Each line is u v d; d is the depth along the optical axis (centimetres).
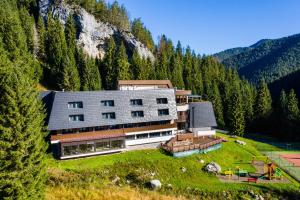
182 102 7719
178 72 13050
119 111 6344
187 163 5838
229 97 12119
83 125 5825
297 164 7119
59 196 3525
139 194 4044
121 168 5294
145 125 6669
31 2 15038
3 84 2925
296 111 11338
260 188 5222
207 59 16862
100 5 16650
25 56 9062
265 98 12531
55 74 10800
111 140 5947
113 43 13100
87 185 4016
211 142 6694
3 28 9606
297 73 17550
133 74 12038
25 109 2862
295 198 5059
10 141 2783
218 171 5744
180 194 4681
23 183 2784
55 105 5775
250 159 6788
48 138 5731
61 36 11712
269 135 11938
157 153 6103
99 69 12312
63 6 14825
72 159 5497
